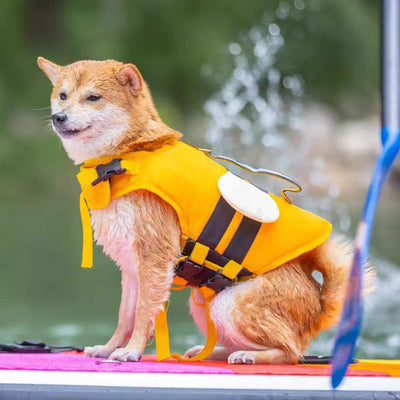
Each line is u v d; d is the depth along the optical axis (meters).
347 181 35.44
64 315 12.05
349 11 45.12
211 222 6.58
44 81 45.56
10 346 7.41
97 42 45.72
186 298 14.16
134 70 6.71
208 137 36.03
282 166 33.69
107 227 6.59
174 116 43.22
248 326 6.48
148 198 6.52
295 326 6.60
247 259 6.59
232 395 5.27
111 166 6.54
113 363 6.18
